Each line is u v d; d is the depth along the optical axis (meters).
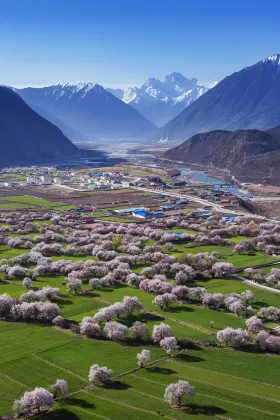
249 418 144.25
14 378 165.62
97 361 176.88
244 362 177.00
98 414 146.12
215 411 147.50
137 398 154.12
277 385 162.00
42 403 146.00
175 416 144.88
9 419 144.12
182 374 168.38
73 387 160.25
